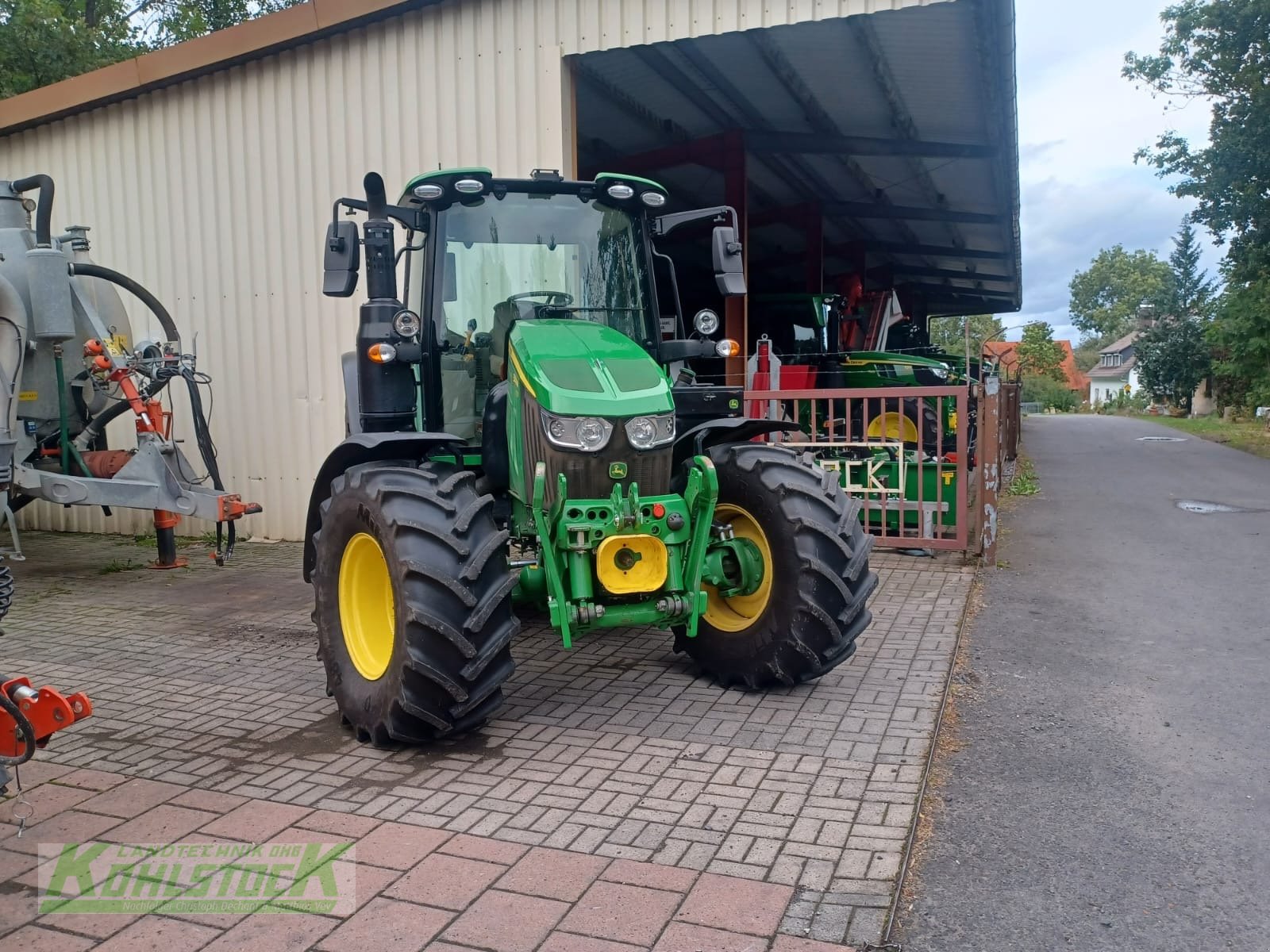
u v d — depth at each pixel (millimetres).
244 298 9891
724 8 7641
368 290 4906
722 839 3369
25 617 6918
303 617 6848
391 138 9031
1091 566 8031
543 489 4160
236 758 4219
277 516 9930
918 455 8172
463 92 8688
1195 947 2771
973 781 3910
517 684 5148
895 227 18703
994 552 7996
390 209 4914
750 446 5145
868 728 4406
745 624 4996
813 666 4758
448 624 3984
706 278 15453
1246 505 11609
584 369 4387
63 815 3658
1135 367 58000
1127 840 3408
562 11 8234
